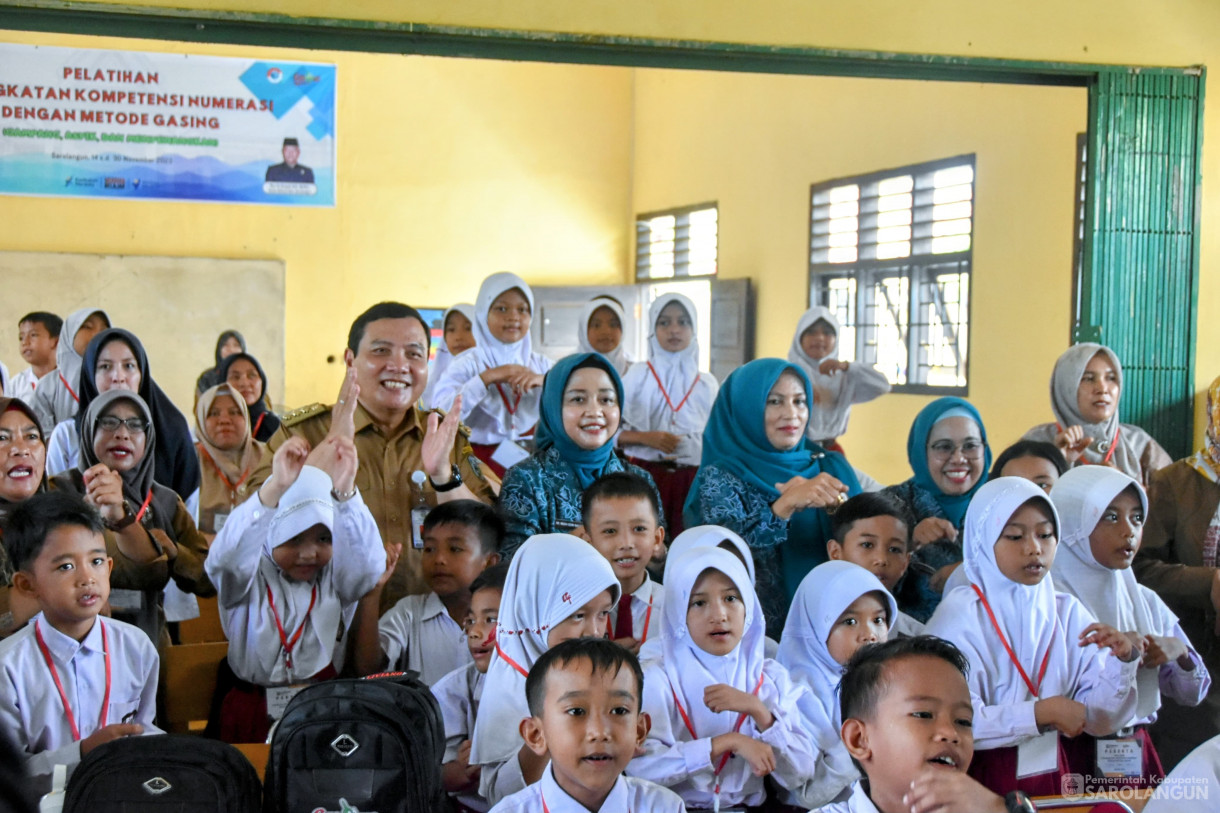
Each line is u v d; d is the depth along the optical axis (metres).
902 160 5.82
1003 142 5.05
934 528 2.62
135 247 7.74
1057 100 4.71
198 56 7.70
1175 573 2.64
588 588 1.89
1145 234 3.31
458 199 8.54
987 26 3.16
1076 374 3.10
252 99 7.85
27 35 7.40
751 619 2.03
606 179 8.95
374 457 2.46
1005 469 2.71
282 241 8.07
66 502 1.94
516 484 2.55
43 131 7.49
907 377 5.84
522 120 8.69
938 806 1.38
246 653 2.16
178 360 7.86
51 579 1.89
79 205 7.61
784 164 6.95
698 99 7.98
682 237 8.29
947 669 1.48
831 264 6.48
